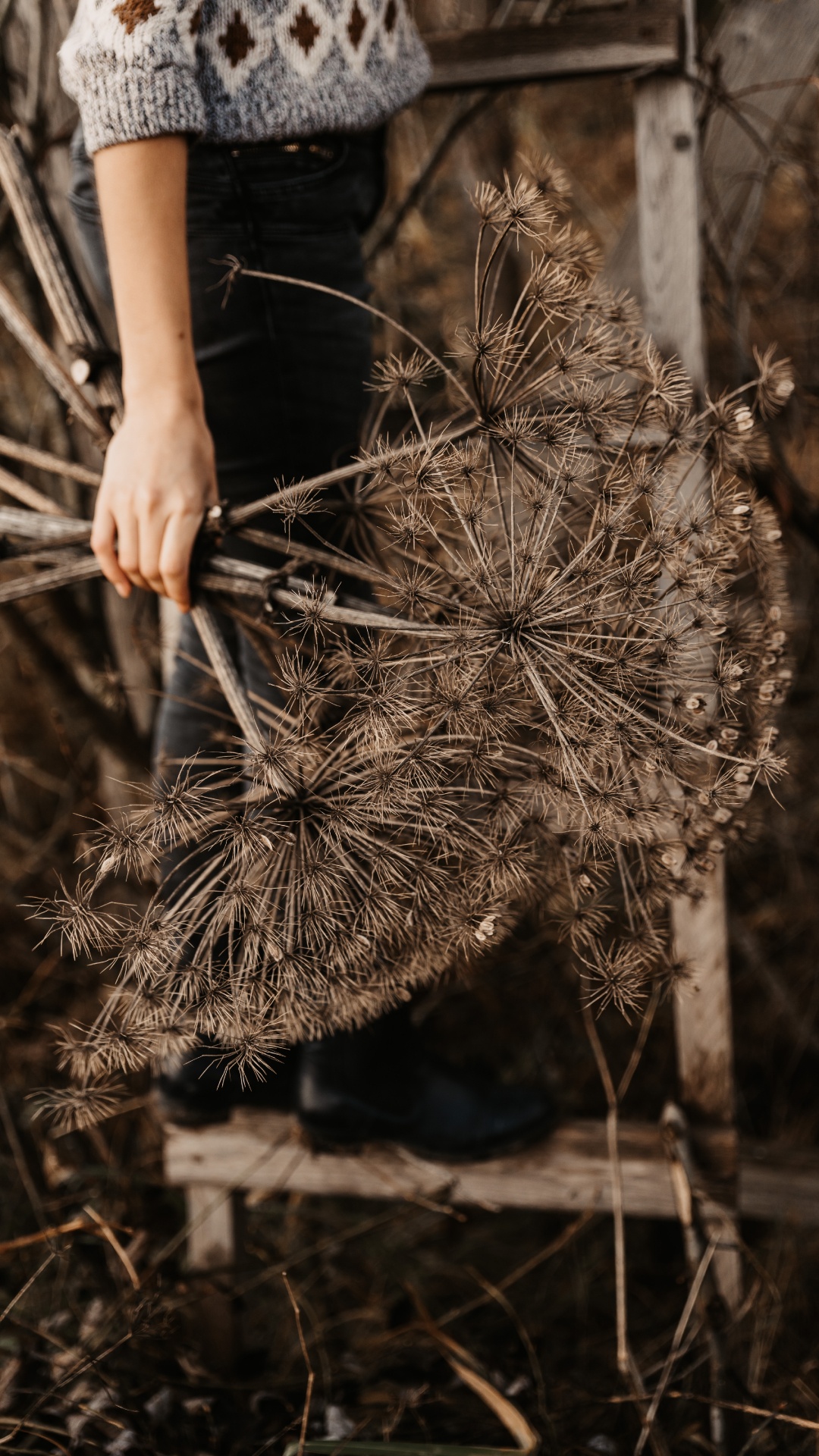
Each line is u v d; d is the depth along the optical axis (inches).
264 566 80.7
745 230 94.7
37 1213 92.6
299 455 80.5
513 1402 86.6
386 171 83.0
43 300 102.4
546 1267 101.3
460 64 86.9
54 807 131.3
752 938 115.6
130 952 71.9
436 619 75.8
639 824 73.4
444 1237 104.5
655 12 84.2
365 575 74.7
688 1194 86.0
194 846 78.5
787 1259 98.1
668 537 73.0
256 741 74.2
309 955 73.0
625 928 82.5
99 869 72.5
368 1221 103.8
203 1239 93.0
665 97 85.0
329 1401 86.3
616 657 72.6
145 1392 86.4
